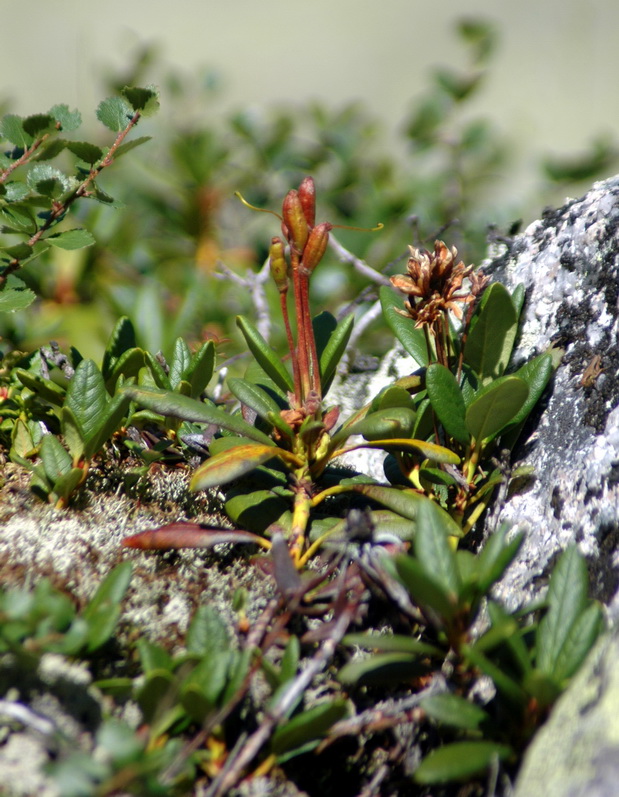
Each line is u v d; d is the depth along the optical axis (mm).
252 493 942
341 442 940
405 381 959
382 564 910
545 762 862
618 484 920
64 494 939
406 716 896
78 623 882
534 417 953
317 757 904
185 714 881
